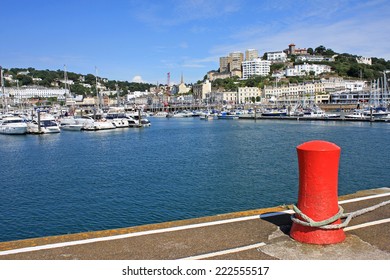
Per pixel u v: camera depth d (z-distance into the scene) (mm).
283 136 67688
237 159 41000
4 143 64938
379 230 7887
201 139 66812
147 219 20562
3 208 23250
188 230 8148
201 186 28016
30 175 34375
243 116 135125
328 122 101125
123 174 33594
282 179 29969
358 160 38281
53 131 83812
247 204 23109
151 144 60062
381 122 92625
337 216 7164
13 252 7133
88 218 20938
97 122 93188
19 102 152625
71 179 31938
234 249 7094
